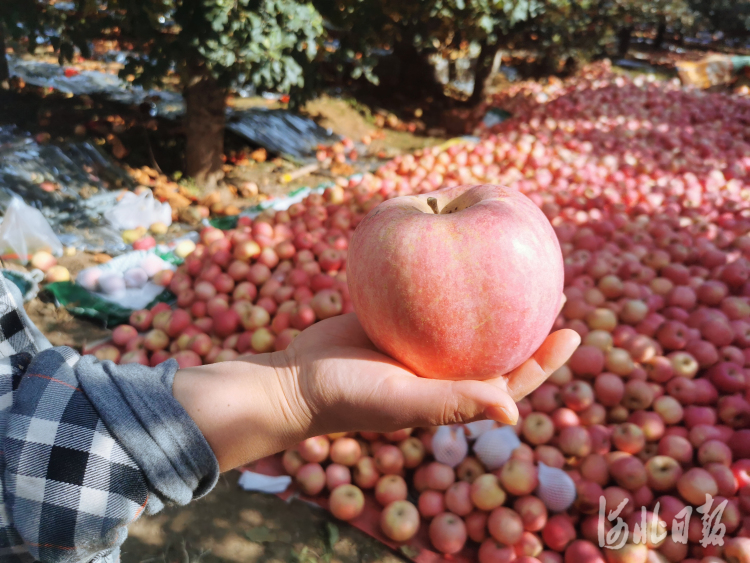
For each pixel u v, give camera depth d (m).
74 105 2.75
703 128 4.02
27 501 0.35
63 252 1.86
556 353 0.59
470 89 5.02
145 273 1.81
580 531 1.11
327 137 3.37
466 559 1.10
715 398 1.41
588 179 2.75
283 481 1.22
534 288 0.54
